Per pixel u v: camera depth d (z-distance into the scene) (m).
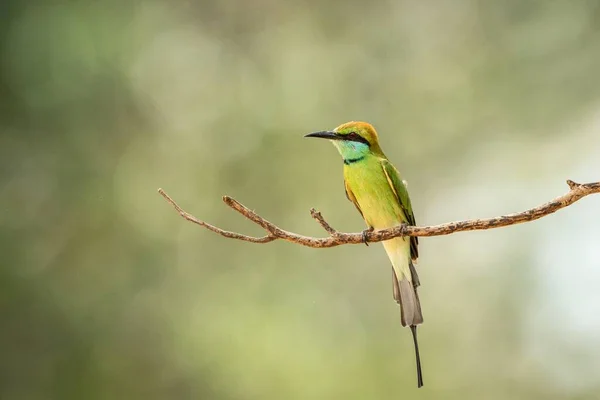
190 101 14.48
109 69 13.80
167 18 14.56
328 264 14.05
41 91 13.43
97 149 13.61
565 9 15.10
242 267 13.81
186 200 13.87
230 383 12.80
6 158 13.23
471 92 15.41
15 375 12.68
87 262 13.25
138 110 13.98
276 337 13.24
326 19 15.59
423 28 15.70
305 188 14.33
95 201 13.42
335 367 13.27
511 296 14.34
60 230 13.25
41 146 13.39
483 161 15.34
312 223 14.20
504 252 14.61
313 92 15.23
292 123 14.77
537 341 14.05
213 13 15.15
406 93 15.48
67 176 13.39
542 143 15.23
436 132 15.41
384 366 13.59
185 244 13.66
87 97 13.65
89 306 13.06
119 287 13.21
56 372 12.78
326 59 15.41
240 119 14.62
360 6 15.68
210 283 13.55
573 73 15.08
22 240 13.05
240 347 13.12
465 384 13.84
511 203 15.00
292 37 15.49
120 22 14.10
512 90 15.30
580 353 13.80
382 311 13.91
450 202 15.23
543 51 15.23
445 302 14.55
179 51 14.59
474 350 14.14
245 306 13.48
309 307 13.73
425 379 13.70
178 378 12.89
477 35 15.52
